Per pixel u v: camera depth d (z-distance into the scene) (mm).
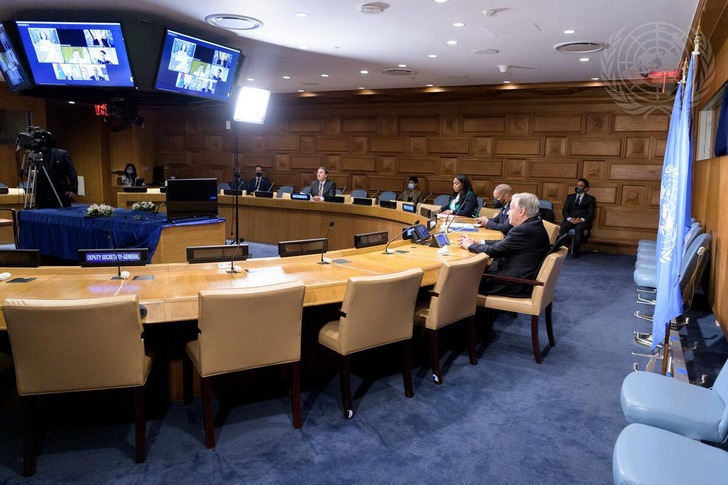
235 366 2518
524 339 4270
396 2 4434
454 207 6809
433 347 3303
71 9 5078
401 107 10094
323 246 3752
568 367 3693
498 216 5789
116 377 2299
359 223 7395
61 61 5371
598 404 3127
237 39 6000
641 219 8453
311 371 3373
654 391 2217
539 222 3854
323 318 3312
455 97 9398
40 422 2738
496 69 7219
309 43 6016
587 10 4473
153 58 5684
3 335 2715
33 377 2209
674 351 3480
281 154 11445
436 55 6414
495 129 9328
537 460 2510
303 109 11047
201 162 12359
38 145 6512
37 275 2996
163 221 5758
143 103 6922
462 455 2535
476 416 2939
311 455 2502
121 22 5145
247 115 7547
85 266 3070
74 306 2135
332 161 10906
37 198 6609
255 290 2438
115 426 2723
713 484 1625
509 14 4656
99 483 2254
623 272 7047
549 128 8906
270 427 2756
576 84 7965
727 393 2090
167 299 2529
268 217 8352
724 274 4402
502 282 3852
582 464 2482
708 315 5039
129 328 2248
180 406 2945
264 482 2277
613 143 8492
